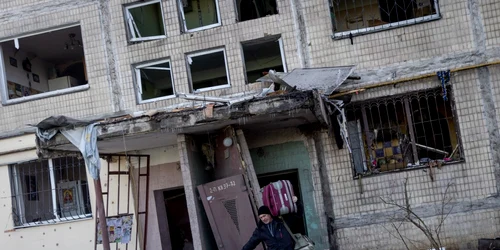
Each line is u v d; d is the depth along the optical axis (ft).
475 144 29.07
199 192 28.55
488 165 28.84
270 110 25.93
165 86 35.73
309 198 31.14
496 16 29.19
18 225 34.94
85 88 33.88
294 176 33.14
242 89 32.01
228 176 29.76
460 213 28.99
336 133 30.37
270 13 34.99
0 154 34.91
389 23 30.71
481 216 28.76
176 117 26.68
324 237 30.60
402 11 32.96
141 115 26.86
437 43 29.84
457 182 29.17
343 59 30.81
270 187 22.76
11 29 35.01
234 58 32.22
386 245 29.76
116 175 33.65
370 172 30.40
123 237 31.40
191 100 31.27
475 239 28.76
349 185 30.45
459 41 29.55
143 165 33.63
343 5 33.35
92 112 33.68
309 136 31.35
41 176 35.40
